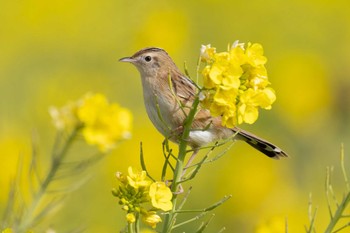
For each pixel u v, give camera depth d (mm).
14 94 18266
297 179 16859
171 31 19062
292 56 19781
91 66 19719
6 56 19500
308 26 22031
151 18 19094
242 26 21703
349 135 17859
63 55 19906
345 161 17328
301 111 17891
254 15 21938
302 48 21844
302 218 13766
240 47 6473
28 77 18969
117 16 20812
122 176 6500
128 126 8547
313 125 17875
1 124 16203
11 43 19969
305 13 22219
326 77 18766
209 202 14531
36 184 10984
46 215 8289
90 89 18062
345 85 18719
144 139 14672
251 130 17438
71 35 20297
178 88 8602
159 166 14430
